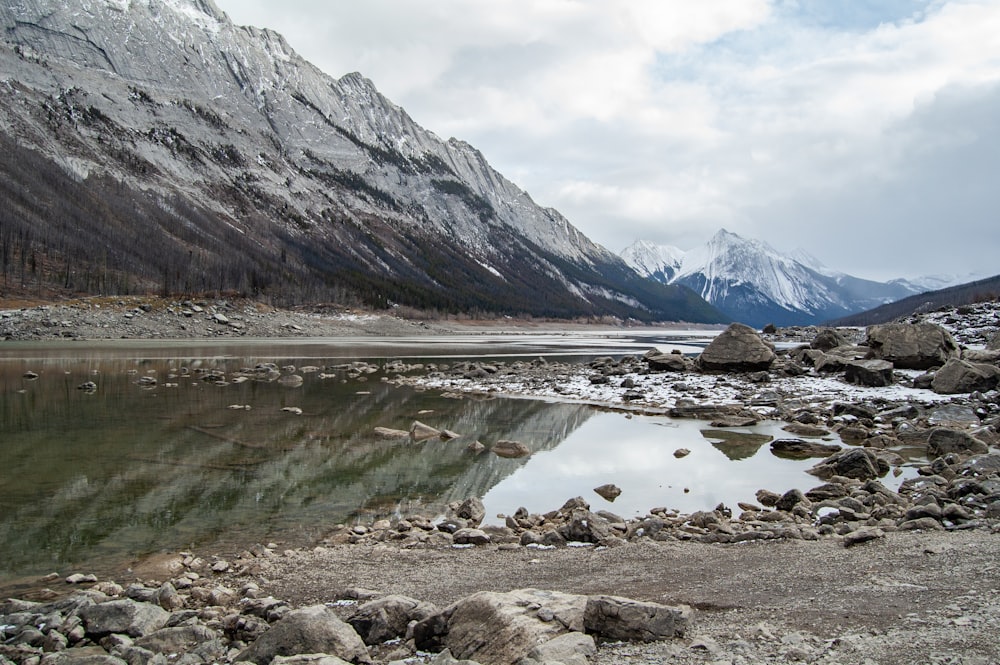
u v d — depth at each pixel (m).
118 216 170.38
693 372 44.16
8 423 27.53
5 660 8.23
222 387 41.75
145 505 16.42
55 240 131.12
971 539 11.54
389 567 12.20
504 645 7.54
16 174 155.88
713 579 10.39
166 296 116.69
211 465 20.73
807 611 8.51
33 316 93.19
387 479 19.67
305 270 198.88
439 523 15.39
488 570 11.77
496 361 69.06
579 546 13.31
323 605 9.34
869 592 9.08
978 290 166.38
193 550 13.43
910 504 15.77
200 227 198.12
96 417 29.28
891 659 6.72
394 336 140.00
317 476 19.83
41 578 11.77
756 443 25.61
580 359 74.44
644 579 10.62
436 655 7.86
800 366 43.31
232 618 9.27
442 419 30.81
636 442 25.70
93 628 9.11
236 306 123.69
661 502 17.41
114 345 79.62
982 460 17.86
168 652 8.52
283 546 13.79
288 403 35.25
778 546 12.41
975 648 6.84
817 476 20.16
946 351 40.22
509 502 17.53
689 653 7.23
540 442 25.59
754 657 7.02
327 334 127.31
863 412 29.44
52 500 16.64
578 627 8.07
